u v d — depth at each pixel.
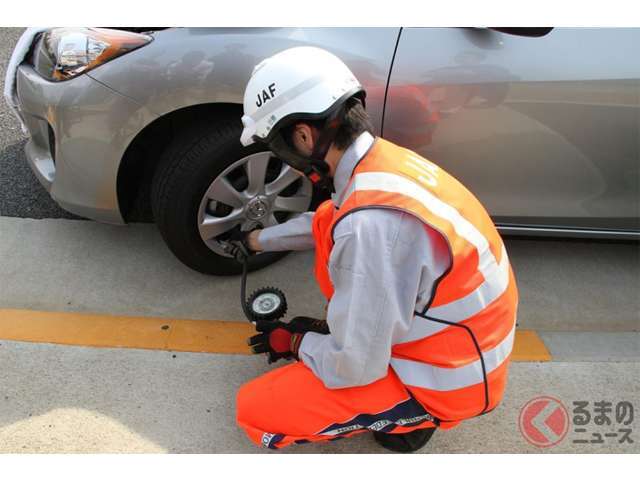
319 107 1.12
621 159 1.97
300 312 2.13
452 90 1.81
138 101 1.76
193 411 1.78
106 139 1.82
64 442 1.67
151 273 2.25
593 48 1.79
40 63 1.90
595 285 2.38
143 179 2.38
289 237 1.74
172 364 1.90
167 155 1.87
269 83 1.14
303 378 1.40
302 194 2.10
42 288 2.15
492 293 1.23
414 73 1.79
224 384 1.86
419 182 1.15
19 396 1.77
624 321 2.22
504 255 1.30
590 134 1.91
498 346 1.28
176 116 1.90
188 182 1.86
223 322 2.08
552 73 1.79
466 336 1.23
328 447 1.72
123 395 1.80
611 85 1.81
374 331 1.14
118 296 2.14
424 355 1.27
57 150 1.91
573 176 2.02
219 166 1.86
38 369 1.85
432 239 1.11
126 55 1.75
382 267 1.09
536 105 1.84
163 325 2.04
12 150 2.75
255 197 1.98
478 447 1.74
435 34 1.80
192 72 1.73
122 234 2.42
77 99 1.78
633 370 2.00
